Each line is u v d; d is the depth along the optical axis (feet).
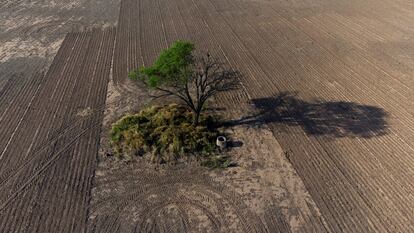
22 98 84.64
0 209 58.23
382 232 53.88
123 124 73.72
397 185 61.31
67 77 92.43
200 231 54.49
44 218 56.70
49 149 69.87
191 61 71.05
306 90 85.87
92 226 55.36
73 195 60.44
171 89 85.81
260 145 70.08
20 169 65.57
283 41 108.27
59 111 80.18
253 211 57.31
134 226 55.36
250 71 93.45
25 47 108.06
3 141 71.97
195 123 73.10
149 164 66.39
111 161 67.10
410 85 86.89
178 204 58.80
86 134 73.56
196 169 65.31
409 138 71.00
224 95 84.07
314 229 54.49
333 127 74.28
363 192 60.13
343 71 92.94
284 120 76.48
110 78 91.71
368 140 70.74
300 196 59.67
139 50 104.42
